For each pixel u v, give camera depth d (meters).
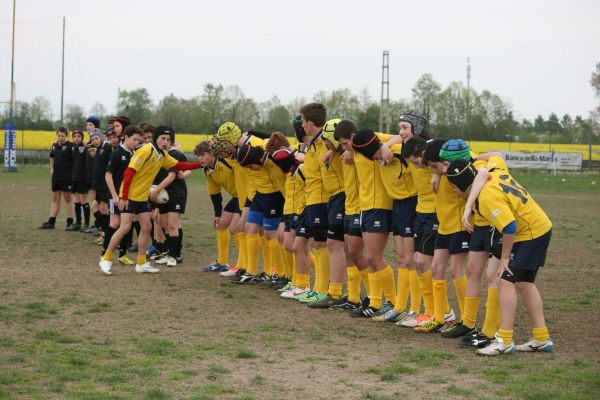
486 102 87.19
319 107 11.35
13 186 38.66
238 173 13.65
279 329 9.72
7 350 8.23
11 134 51.59
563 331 9.66
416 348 8.77
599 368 7.80
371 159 10.20
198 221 24.17
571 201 35.03
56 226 22.17
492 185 8.30
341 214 11.20
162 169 15.45
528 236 8.41
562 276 14.24
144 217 14.04
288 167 12.07
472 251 9.13
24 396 6.57
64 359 7.84
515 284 8.59
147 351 8.30
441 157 8.56
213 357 8.10
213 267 14.67
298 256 12.11
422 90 84.75
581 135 98.25
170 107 82.94
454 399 6.66
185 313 10.61
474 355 8.43
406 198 10.20
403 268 10.39
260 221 13.34
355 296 11.23
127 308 10.83
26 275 13.58
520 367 7.85
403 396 6.71
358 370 7.65
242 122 81.38
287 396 6.70
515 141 93.75
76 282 12.95
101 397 6.52
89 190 20.88
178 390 6.83
